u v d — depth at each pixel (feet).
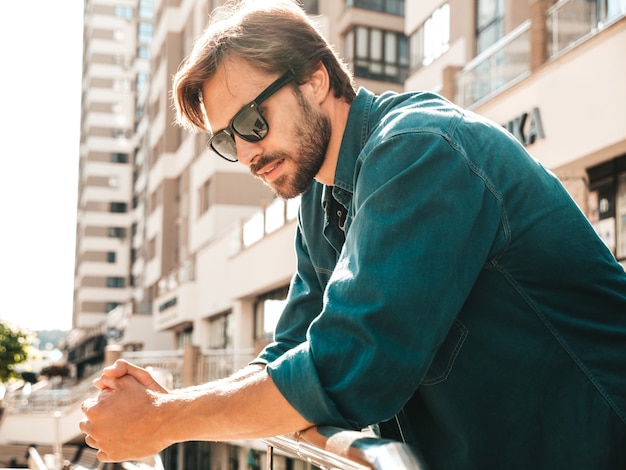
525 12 48.34
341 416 3.88
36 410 87.97
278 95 4.98
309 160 5.10
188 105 5.21
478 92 37.68
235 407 4.11
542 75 32.19
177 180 114.11
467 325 4.44
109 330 140.46
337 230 5.49
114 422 4.42
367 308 3.96
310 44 5.06
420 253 4.04
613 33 28.25
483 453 4.49
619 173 31.12
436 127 4.35
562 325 4.48
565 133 30.99
